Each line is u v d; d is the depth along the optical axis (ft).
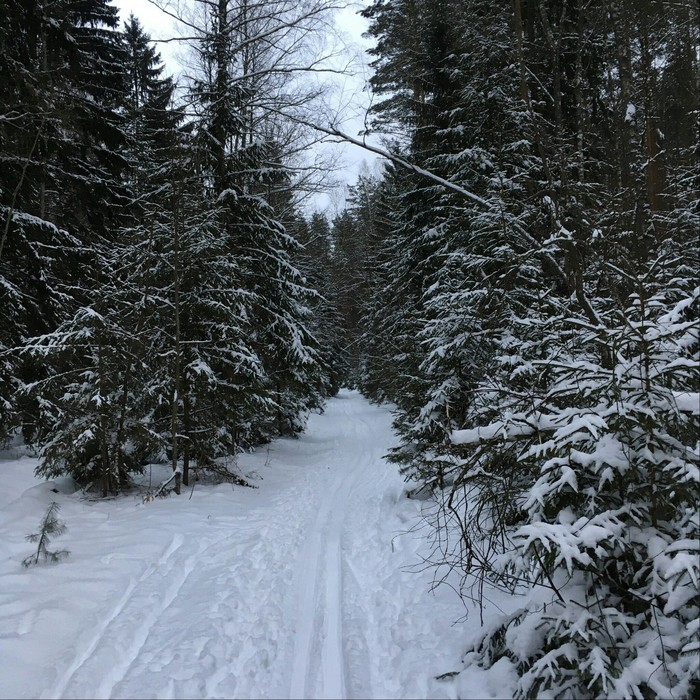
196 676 11.55
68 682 11.25
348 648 13.02
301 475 39.19
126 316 29.60
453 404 25.02
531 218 24.64
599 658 9.04
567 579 11.08
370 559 19.94
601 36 32.65
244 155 41.37
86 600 15.31
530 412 12.75
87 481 29.71
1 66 34.58
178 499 28.63
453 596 15.56
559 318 13.37
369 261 89.35
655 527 10.28
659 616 9.90
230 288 33.81
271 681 11.64
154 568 18.40
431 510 24.09
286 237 43.62
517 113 30.27
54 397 32.81
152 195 36.45
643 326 11.07
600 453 10.41
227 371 33.63
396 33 43.16
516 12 24.00
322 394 84.48
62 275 39.96
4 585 16.12
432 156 38.14
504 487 13.00
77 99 42.27
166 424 31.83
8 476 29.96
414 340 29.55
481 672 11.12
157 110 40.32
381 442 55.93
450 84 38.42
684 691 8.45
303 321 52.80
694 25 31.27
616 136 33.42
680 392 11.40
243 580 17.47
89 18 55.47
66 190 45.96
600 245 18.06
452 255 27.40
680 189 31.14
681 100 37.63
